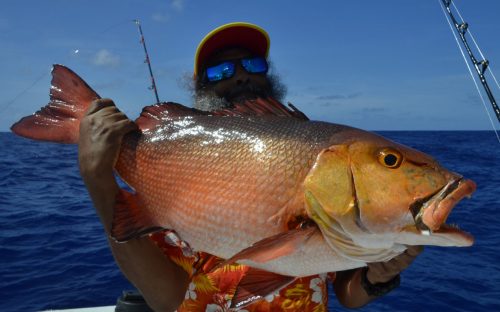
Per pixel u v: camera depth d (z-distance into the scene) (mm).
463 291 1857
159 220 645
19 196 4180
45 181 5332
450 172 541
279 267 573
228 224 592
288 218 565
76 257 2283
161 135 669
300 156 577
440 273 2072
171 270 688
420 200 527
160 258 671
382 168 545
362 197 543
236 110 669
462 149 12680
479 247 2541
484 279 2000
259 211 578
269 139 602
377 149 554
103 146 611
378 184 542
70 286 1909
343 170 554
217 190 603
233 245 590
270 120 632
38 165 7148
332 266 562
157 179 647
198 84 1017
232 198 593
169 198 636
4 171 6121
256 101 667
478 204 4113
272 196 575
